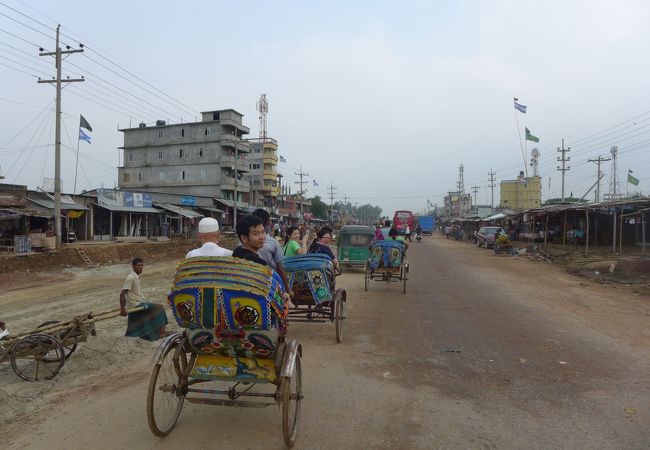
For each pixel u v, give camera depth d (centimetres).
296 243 817
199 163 6356
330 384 537
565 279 1636
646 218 2730
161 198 4081
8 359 553
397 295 1230
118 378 561
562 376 573
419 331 815
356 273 1800
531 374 580
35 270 1858
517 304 1104
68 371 580
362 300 1145
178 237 3975
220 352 395
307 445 386
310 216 9856
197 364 405
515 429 422
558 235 3325
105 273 1884
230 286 360
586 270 1820
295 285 702
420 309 1028
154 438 397
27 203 2598
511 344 728
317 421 434
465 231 5631
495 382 550
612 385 542
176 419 423
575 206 2353
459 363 625
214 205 5300
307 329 830
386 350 689
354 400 488
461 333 801
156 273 1877
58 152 2314
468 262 2280
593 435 411
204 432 409
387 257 1245
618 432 418
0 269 1720
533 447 388
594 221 2920
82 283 1587
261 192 8006
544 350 694
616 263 1736
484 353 675
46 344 561
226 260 365
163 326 720
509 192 6656
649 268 1627
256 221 425
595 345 725
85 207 3133
